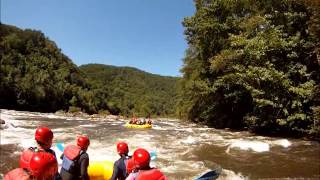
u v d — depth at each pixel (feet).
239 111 101.86
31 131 67.72
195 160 43.04
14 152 42.68
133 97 501.97
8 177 11.71
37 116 135.23
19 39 335.06
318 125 68.13
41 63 327.47
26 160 15.65
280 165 41.06
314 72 76.23
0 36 327.06
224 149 52.19
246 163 42.06
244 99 96.99
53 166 11.84
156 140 61.98
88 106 303.07
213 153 48.62
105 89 455.22
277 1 81.35
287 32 81.15
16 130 67.87
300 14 76.23
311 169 39.11
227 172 36.78
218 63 91.25
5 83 219.41
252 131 86.33
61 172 20.54
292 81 76.38
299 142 62.54
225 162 42.34
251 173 36.78
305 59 78.07
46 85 262.06
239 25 96.63
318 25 65.62
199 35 106.32
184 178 33.73
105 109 346.13
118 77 608.19
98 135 67.51
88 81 390.83
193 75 119.14
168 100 527.81
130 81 604.08
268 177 35.09
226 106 106.22
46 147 15.97
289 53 78.38
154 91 584.81
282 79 74.43
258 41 78.74
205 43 106.42
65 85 291.79
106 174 26.13
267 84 77.71
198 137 69.10
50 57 361.71
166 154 47.14
